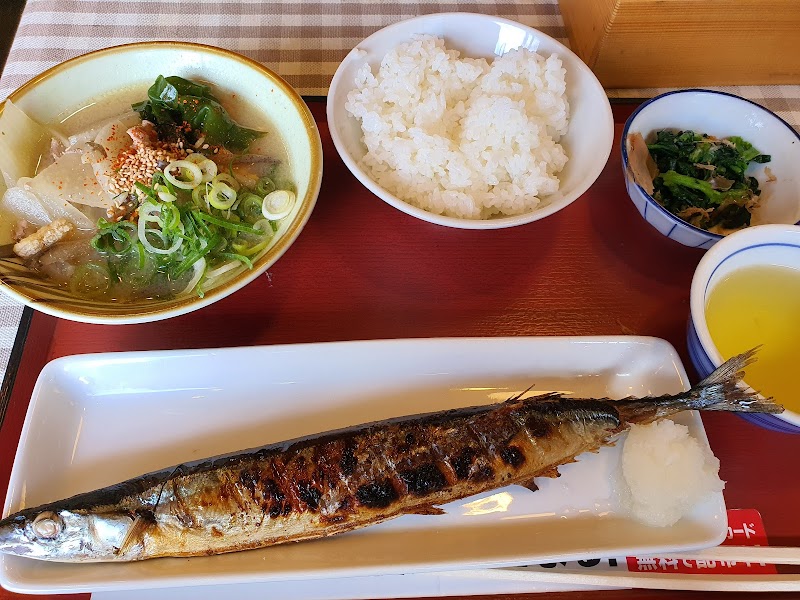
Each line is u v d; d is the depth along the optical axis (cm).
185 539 22
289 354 25
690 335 24
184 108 30
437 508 23
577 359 26
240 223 28
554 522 23
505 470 23
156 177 28
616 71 34
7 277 25
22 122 29
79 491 24
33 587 21
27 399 25
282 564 21
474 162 29
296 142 29
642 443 23
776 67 35
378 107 29
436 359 26
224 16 37
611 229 30
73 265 27
